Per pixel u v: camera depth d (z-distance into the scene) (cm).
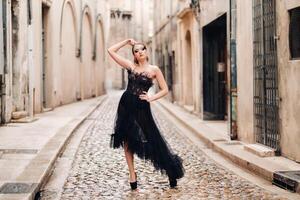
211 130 1356
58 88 2247
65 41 2450
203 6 1634
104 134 1344
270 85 941
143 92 698
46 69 2059
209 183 745
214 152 1056
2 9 1359
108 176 794
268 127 959
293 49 838
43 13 2041
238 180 767
